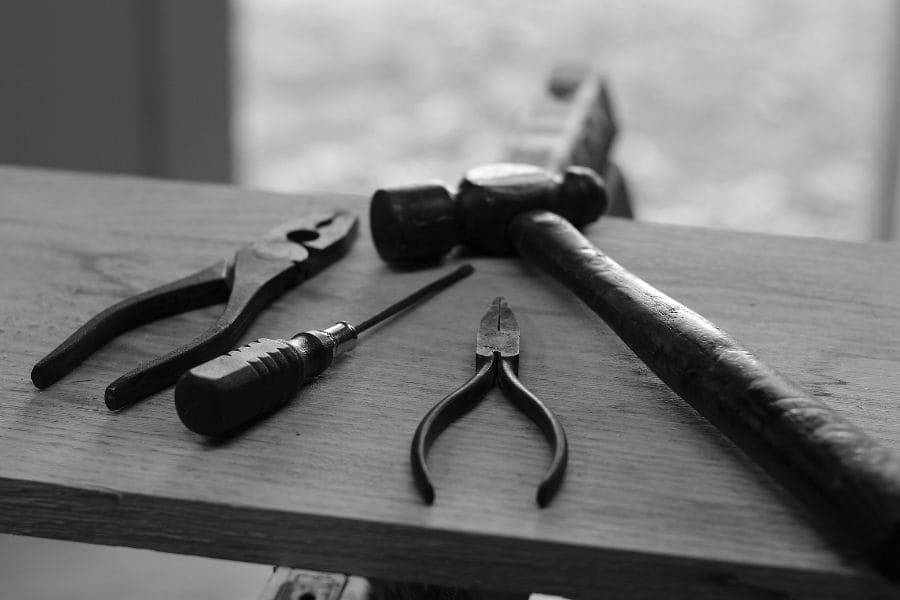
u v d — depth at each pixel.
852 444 0.55
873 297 0.71
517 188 0.74
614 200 0.97
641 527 0.57
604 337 0.67
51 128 1.33
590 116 0.92
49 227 0.77
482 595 0.64
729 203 1.76
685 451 0.60
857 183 1.75
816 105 1.78
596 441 0.60
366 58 1.86
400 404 0.62
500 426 0.61
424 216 0.72
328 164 1.78
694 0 1.78
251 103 1.84
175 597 1.09
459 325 0.68
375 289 0.71
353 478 0.59
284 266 0.70
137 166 1.39
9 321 0.68
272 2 1.83
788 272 0.73
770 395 0.57
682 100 1.80
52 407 0.62
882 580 0.55
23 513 0.59
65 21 1.29
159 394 0.63
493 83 1.83
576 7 1.79
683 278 0.72
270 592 0.59
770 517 0.57
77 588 1.09
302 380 0.62
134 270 0.73
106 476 0.58
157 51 1.34
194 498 0.58
